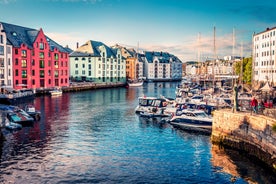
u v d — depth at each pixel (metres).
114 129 47.25
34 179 26.91
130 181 26.92
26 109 56.97
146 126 49.78
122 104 79.56
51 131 44.78
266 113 33.84
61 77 122.62
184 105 61.97
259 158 30.94
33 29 121.94
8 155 33.09
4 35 91.88
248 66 114.69
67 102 82.69
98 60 158.50
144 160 32.34
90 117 57.78
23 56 102.00
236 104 37.97
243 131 34.12
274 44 94.62
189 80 175.75
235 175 28.22
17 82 99.88
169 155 34.06
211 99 67.06
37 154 33.62
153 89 145.38
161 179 27.42
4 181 26.39
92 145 37.78
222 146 36.88
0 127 40.75
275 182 26.66
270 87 60.31
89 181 26.77
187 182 26.81
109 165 30.69
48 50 114.38
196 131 46.25
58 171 28.83
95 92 121.94
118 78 177.00
